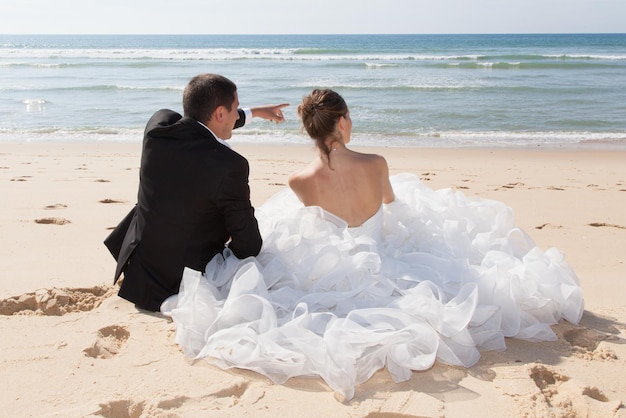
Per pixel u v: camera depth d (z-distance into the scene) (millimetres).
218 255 3508
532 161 11406
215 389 2561
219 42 116500
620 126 16141
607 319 3465
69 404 2412
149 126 3494
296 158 11656
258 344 2734
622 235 5449
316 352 2691
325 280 3324
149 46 91938
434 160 11500
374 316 2973
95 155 11555
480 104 20047
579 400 2514
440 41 100000
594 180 9227
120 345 3053
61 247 4586
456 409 2457
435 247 3754
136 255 3469
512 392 2590
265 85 26094
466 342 2906
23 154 11508
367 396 2559
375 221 3676
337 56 48062
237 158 3309
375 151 12727
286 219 3648
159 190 3344
